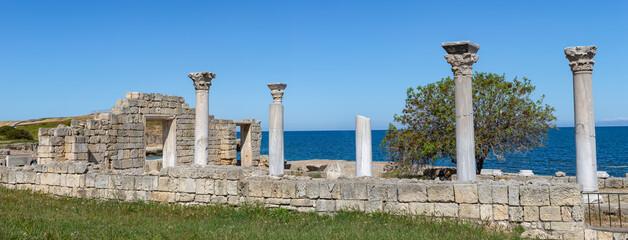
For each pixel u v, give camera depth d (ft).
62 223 38.88
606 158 196.75
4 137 235.81
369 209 45.88
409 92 87.92
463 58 52.34
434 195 44.06
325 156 266.57
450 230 40.57
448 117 83.05
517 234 40.04
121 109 93.66
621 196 58.03
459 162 52.21
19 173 64.03
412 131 86.28
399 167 88.33
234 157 120.26
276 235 37.52
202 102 78.74
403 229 40.24
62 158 84.64
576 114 53.98
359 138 63.46
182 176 52.95
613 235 39.78
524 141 84.84
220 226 41.24
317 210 47.44
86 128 87.81
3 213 43.27
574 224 40.65
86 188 58.03
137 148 96.53
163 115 102.01
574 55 53.83
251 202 49.83
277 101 73.61
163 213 48.73
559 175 74.54
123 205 52.65
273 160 72.59
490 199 42.52
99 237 34.45
